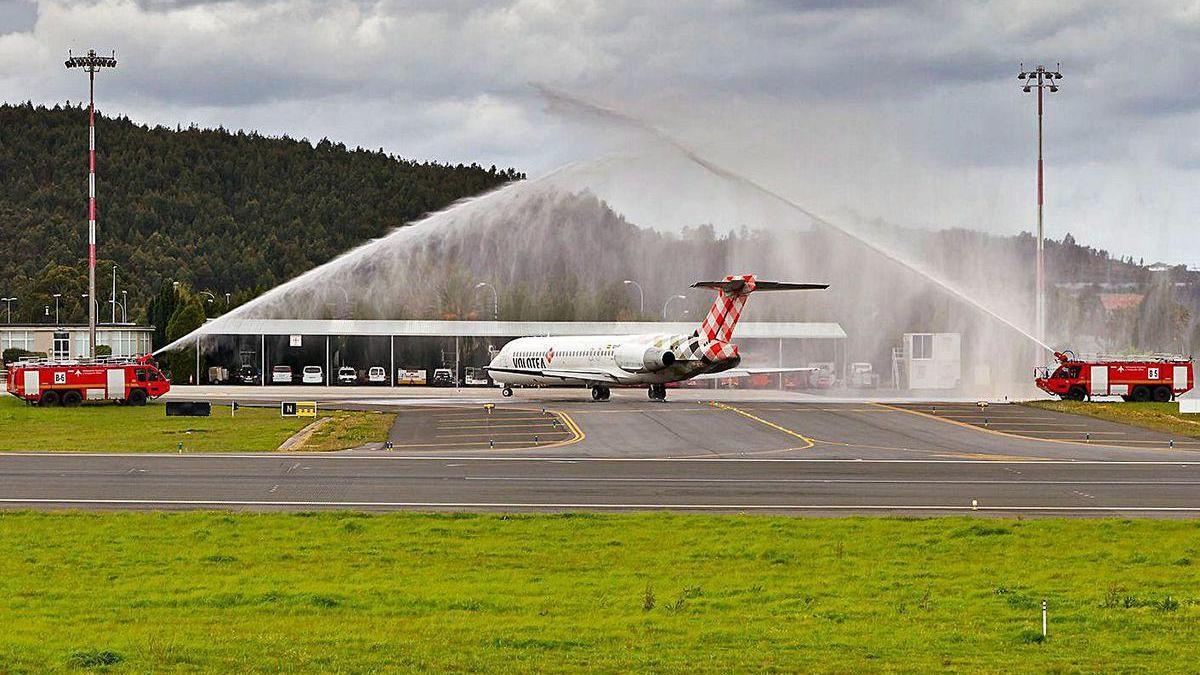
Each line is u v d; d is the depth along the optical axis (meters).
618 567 59.06
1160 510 77.25
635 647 42.91
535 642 43.34
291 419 149.00
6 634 44.78
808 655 41.78
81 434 128.12
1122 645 43.31
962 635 44.91
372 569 58.44
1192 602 50.53
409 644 43.12
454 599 51.34
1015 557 61.62
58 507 76.00
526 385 194.12
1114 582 55.44
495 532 67.31
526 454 107.38
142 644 42.94
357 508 76.50
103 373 173.25
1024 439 123.81
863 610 49.44
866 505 78.81
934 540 65.62
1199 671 39.91
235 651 42.00
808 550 62.88
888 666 40.34
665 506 78.06
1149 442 121.88
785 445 116.50
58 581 55.44
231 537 65.62
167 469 93.69
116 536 65.69
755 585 54.72
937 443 119.06
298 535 66.25
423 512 73.94
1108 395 175.75
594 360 185.25
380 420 146.12
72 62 177.38
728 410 158.62
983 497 82.19
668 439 121.62
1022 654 42.06
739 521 70.62
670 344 176.25
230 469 93.75
